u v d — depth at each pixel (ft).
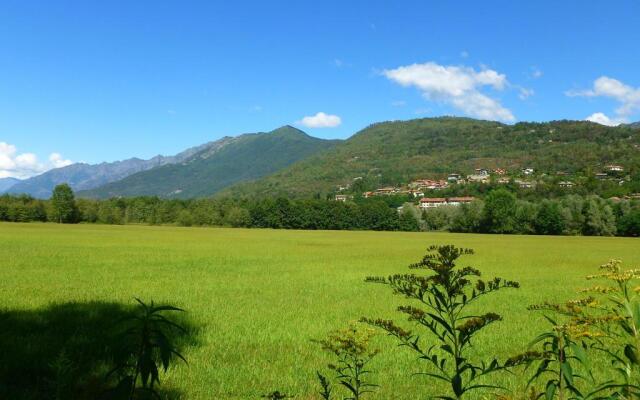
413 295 12.23
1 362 30.60
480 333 46.16
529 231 402.31
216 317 52.49
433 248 12.16
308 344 40.55
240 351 37.68
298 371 32.35
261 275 99.14
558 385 11.44
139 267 107.96
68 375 14.38
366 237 309.42
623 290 11.94
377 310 59.06
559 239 309.22
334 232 392.88
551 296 75.05
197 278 91.35
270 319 51.90
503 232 416.46
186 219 496.23
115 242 194.39
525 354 11.75
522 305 65.46
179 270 104.42
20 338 37.47
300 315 54.90
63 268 100.78
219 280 89.20
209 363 33.40
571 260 151.12
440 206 472.44
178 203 540.93
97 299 62.23
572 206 396.57
